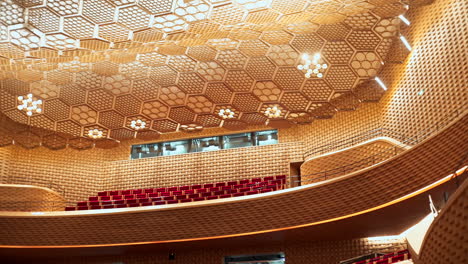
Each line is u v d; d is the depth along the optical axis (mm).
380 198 12156
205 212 14711
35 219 15305
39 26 12070
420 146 11508
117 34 12594
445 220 6309
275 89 17281
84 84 17031
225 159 20203
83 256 17203
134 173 20828
